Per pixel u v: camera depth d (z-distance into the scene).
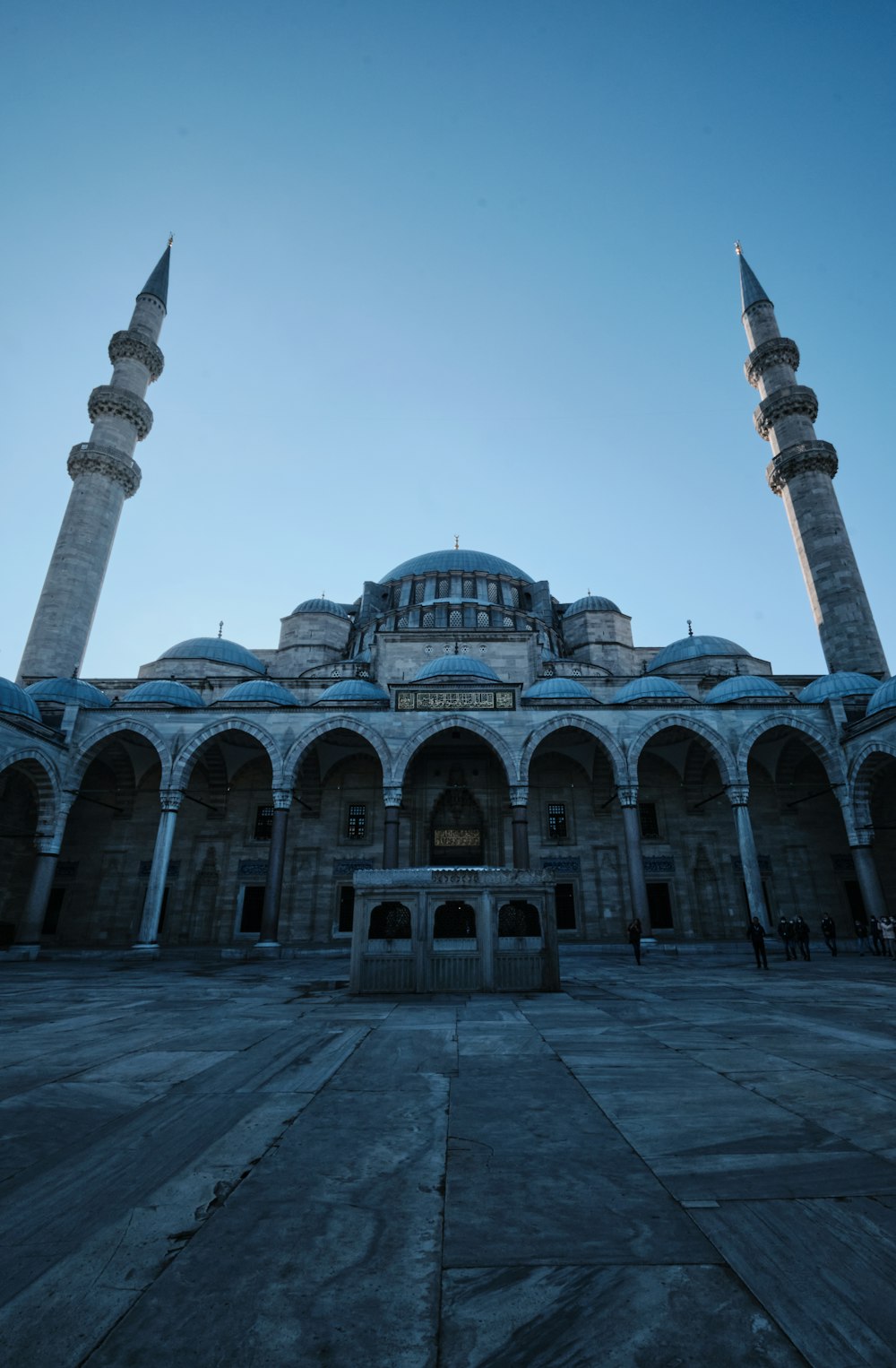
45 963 27.08
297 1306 2.60
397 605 50.94
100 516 42.28
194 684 42.41
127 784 39.19
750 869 30.75
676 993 14.09
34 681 37.88
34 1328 2.45
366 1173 3.99
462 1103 5.52
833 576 40.47
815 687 35.72
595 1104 5.48
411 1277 2.83
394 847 31.06
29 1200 3.61
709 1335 2.41
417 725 32.72
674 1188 3.74
